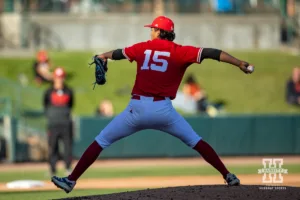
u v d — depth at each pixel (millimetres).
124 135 26578
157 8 108750
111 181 48812
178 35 107688
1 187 44219
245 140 73000
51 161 50969
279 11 111875
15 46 103000
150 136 71188
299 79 91188
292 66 101312
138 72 25969
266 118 73438
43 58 90500
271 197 26547
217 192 27328
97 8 109125
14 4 105188
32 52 99125
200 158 70812
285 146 73812
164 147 71312
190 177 51562
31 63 95625
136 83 26000
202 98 84438
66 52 100625
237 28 109062
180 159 69938
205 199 26156
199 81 95625
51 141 50562
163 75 25609
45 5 107000
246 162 65562
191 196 26734
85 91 89688
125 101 88438
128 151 70688
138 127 26250
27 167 62531
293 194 27109
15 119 68188
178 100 84812
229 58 25328
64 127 50312
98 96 88938
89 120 69438
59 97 50125
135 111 25859
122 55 26391
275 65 101250
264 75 98438
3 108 76000
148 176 52719
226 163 64500
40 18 104625
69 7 108312
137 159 70125
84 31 105750
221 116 72562
